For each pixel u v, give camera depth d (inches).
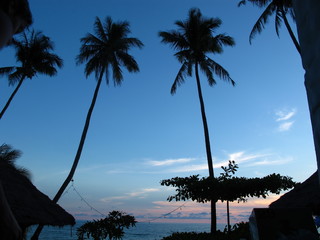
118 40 957.8
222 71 899.4
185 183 485.4
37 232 500.7
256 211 119.7
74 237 3624.5
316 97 34.6
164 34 930.7
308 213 118.0
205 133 800.9
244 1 791.7
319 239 109.7
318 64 33.9
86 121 887.7
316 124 35.3
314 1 34.7
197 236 548.1
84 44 974.4
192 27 924.6
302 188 301.6
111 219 561.0
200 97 861.2
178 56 928.3
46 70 1065.5
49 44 1066.1
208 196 480.4
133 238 3560.5
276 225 116.0
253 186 456.1
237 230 469.4
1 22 24.7
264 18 758.5
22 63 1058.7
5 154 612.1
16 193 248.1
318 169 35.8
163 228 7160.4
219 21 929.5
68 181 796.6
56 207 296.0
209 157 768.9
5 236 23.8
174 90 941.8
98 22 994.7
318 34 33.8
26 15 27.8
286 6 724.7
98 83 941.8
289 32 697.6
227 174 494.0
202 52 924.0
